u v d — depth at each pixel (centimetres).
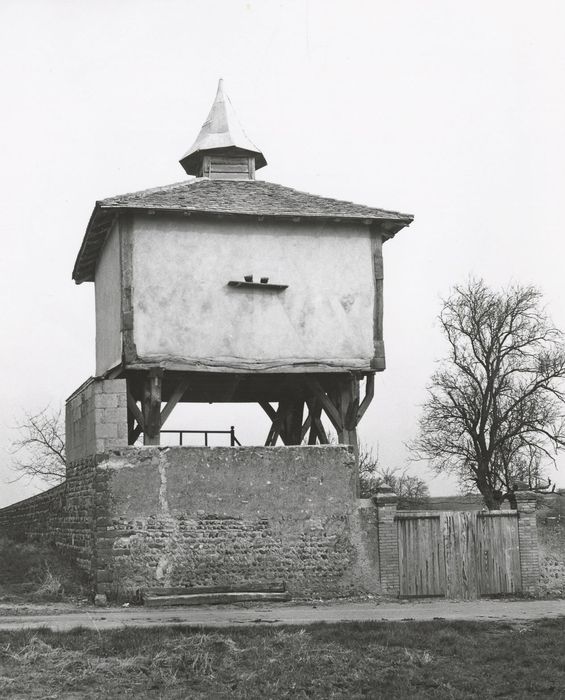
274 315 2364
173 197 2367
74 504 2381
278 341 2358
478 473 4047
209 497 2166
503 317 4088
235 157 2719
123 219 2292
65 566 2338
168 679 1412
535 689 1404
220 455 2186
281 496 2206
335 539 2223
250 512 2184
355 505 2248
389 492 2286
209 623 1739
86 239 2530
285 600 2127
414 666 1503
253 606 2064
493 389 4081
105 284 2530
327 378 2495
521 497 2350
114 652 1520
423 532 2278
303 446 2234
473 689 1405
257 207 2359
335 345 2391
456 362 4153
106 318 2503
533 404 4025
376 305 2431
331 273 2411
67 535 2442
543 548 2353
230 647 1553
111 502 2117
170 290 2298
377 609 2027
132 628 1656
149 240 2302
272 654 1530
